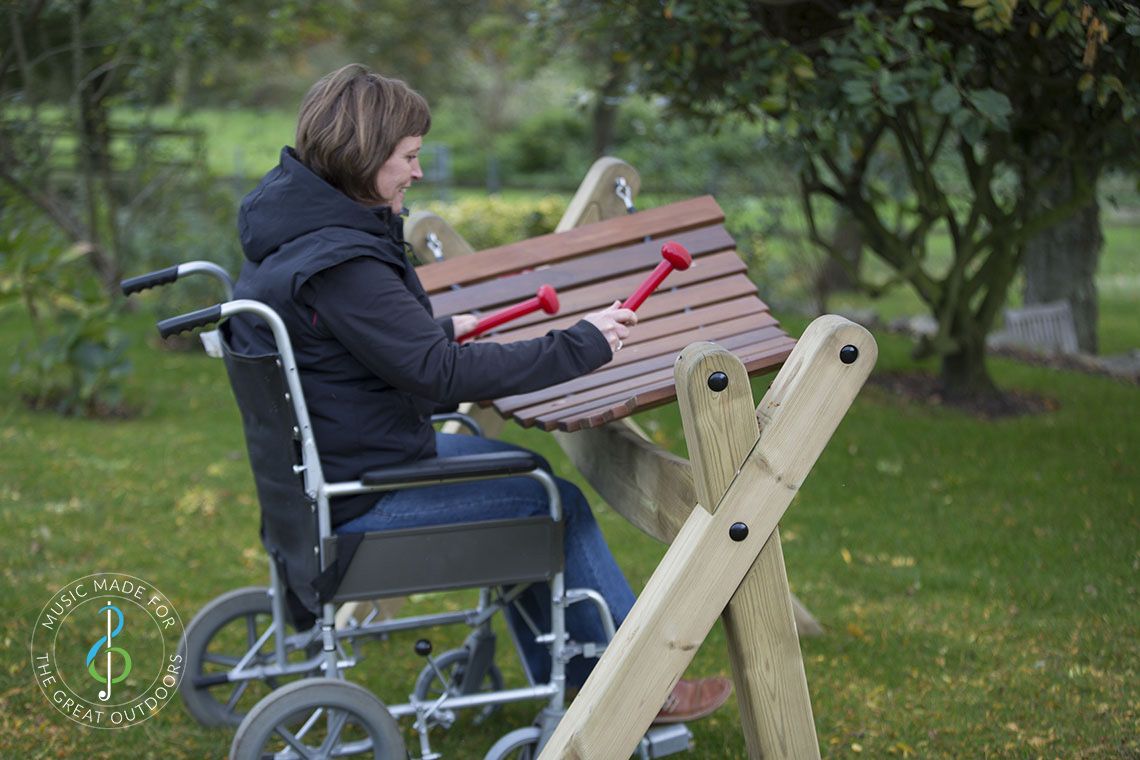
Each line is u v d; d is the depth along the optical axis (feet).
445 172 56.59
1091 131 20.81
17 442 24.16
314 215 9.40
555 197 43.06
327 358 9.51
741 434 8.90
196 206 40.42
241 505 20.94
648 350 11.10
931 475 22.65
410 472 9.51
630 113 71.72
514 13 65.16
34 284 26.86
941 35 17.74
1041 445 24.62
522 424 10.38
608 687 8.98
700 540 8.96
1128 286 62.64
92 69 34.68
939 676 13.98
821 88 18.11
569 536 10.69
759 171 42.01
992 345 37.09
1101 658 14.35
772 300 41.65
